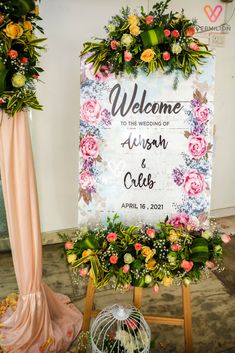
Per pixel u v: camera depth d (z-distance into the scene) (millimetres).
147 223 1392
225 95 3027
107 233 1361
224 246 2844
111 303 2055
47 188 2686
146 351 1367
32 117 2473
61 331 1738
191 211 1374
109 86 1313
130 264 1300
